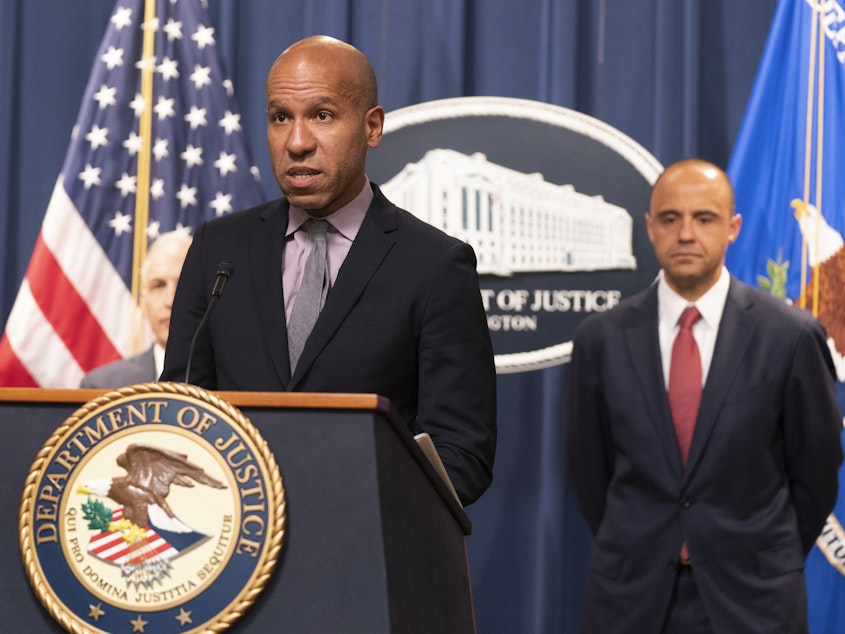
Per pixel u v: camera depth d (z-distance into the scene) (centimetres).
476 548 546
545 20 555
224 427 168
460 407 248
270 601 164
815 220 529
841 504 517
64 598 165
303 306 255
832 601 518
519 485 549
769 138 536
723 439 445
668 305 474
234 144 543
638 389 463
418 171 546
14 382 518
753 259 531
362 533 164
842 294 527
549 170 545
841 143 532
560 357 539
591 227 542
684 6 554
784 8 542
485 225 545
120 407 170
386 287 253
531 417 551
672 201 471
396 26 559
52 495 168
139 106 539
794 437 452
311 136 249
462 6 555
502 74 557
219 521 165
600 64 557
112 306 529
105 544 166
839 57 536
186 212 537
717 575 438
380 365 246
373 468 166
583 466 484
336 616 162
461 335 253
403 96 557
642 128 555
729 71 561
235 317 255
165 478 167
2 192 550
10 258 552
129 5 543
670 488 448
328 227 266
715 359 455
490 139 547
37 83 559
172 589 163
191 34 546
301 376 243
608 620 453
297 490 167
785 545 443
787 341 452
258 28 563
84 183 532
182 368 262
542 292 542
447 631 188
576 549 548
